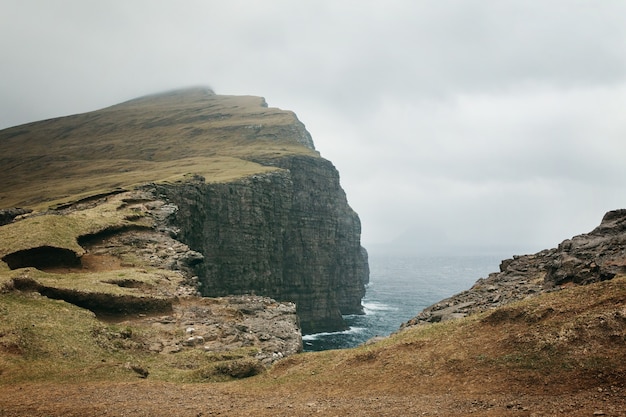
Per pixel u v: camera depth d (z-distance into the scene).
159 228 80.25
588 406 15.91
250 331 48.75
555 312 24.69
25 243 57.38
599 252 40.97
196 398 23.86
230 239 129.62
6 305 38.12
